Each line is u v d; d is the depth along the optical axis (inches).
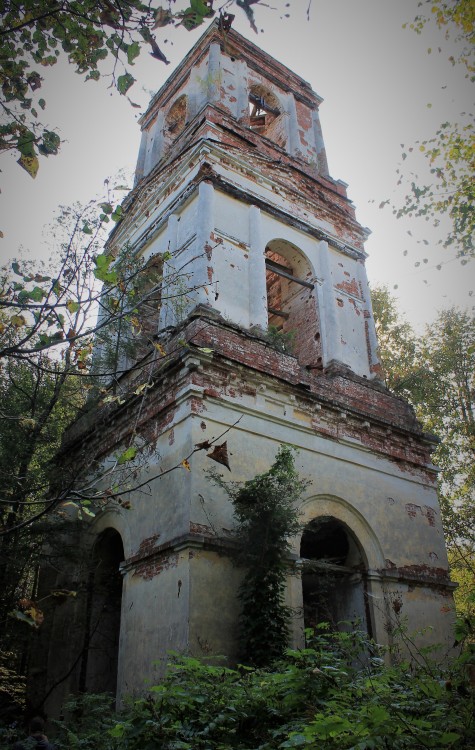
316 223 661.3
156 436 459.8
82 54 274.8
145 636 396.8
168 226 587.8
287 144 733.3
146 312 589.9
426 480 583.2
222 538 392.8
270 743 207.3
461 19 388.2
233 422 446.6
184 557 383.9
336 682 229.9
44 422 511.5
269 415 471.2
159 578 403.5
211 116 621.3
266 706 232.8
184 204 589.9
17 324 253.9
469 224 492.7
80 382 545.3
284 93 781.9
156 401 473.1
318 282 624.7
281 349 520.7
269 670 322.3
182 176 622.8
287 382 490.6
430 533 554.6
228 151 604.7
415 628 487.5
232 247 558.6
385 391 605.6
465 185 495.8
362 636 287.4
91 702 376.8
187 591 370.0
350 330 629.3
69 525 513.0
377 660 265.6
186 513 394.9
